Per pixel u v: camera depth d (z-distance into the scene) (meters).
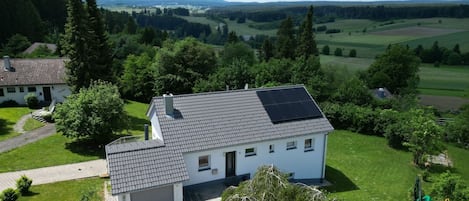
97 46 39.00
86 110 30.16
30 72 46.50
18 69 46.47
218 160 22.72
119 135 34.31
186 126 22.75
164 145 21.31
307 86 46.62
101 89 31.80
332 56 101.38
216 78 50.78
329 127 25.78
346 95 47.19
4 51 71.94
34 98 43.75
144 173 19.50
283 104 26.44
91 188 23.22
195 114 23.70
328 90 48.66
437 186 21.73
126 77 54.88
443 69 90.62
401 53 65.94
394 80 66.06
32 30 87.38
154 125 25.05
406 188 26.77
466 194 20.20
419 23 136.50
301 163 25.58
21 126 36.22
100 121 29.64
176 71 53.44
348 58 97.31
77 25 36.03
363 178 28.30
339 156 33.34
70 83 38.25
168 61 53.31
